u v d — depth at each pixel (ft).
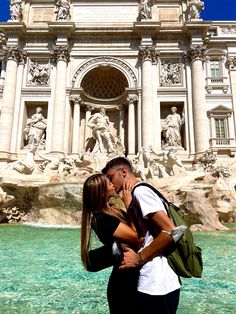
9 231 46.19
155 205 7.84
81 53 117.39
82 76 115.24
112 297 7.93
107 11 124.36
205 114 108.17
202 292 16.53
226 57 122.11
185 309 13.98
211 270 21.43
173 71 116.06
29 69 116.47
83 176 69.77
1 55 121.08
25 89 113.09
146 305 7.45
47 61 117.60
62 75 112.47
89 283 18.12
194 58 114.01
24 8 125.29
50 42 118.62
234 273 20.62
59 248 30.40
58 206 58.80
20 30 115.24
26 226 55.21
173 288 7.65
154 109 111.24
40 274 20.18
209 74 120.06
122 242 7.93
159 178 69.82
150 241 7.99
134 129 110.42
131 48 118.01
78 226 54.85
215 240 35.91
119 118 120.67
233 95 115.96
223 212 58.13
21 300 15.11
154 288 7.49
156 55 116.98
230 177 72.13
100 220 8.07
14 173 70.54
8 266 22.41
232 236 39.55
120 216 8.49
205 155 99.81
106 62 116.57
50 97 112.88
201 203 50.80
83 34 118.01
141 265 7.64
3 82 117.08
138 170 72.74
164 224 7.55
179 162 76.18
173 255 7.89
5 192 64.39
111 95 124.16
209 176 70.38
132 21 123.03
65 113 110.52
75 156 103.60
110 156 86.28
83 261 8.55
